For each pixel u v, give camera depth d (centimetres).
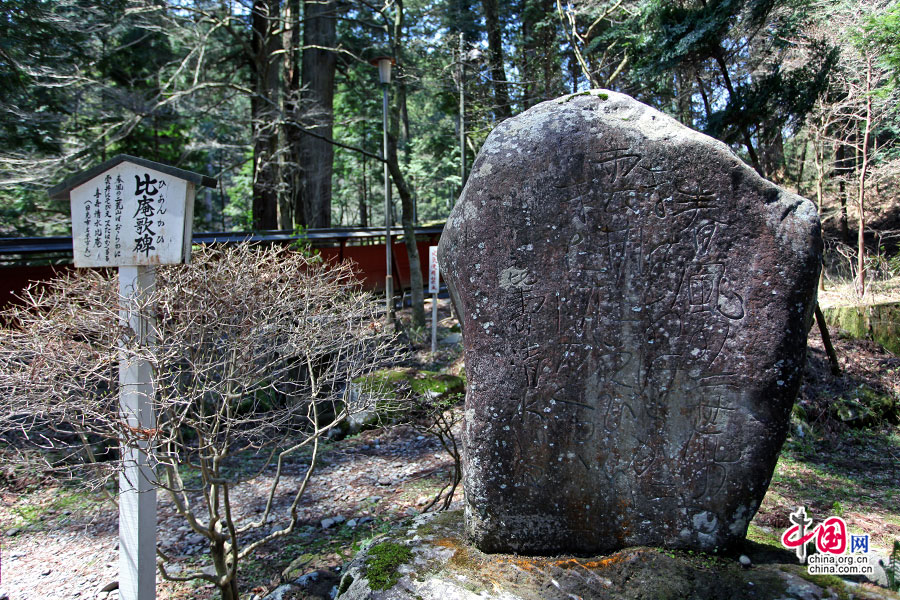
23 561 428
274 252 355
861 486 496
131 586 295
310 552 411
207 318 296
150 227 297
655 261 273
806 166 1305
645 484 276
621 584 254
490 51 1350
